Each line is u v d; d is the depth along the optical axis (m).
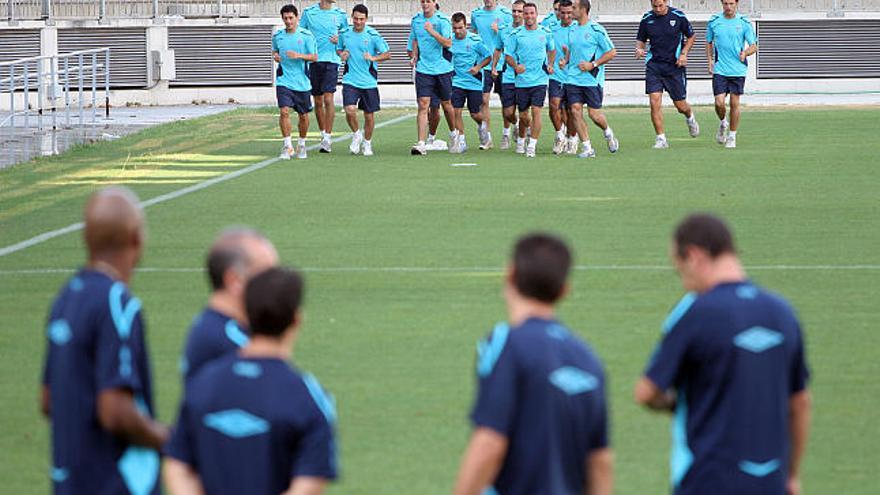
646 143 74.94
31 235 45.38
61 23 110.75
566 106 69.19
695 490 15.79
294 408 13.41
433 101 71.62
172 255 41.12
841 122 86.25
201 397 13.51
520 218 47.75
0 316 33.38
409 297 34.88
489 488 13.84
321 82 70.25
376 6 117.75
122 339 15.00
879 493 20.86
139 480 15.38
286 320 13.58
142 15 114.12
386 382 27.05
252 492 13.39
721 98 70.94
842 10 121.19
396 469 21.97
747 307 15.64
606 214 48.56
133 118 97.06
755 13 120.69
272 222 47.28
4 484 21.47
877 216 47.84
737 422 15.59
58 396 15.18
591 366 13.84
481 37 71.38
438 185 57.03
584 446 13.87
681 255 16.06
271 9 116.31
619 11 120.00
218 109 108.00
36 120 92.94
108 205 15.48
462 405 25.50
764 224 46.12
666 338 15.86
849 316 32.69
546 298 13.96
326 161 67.00
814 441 23.44
